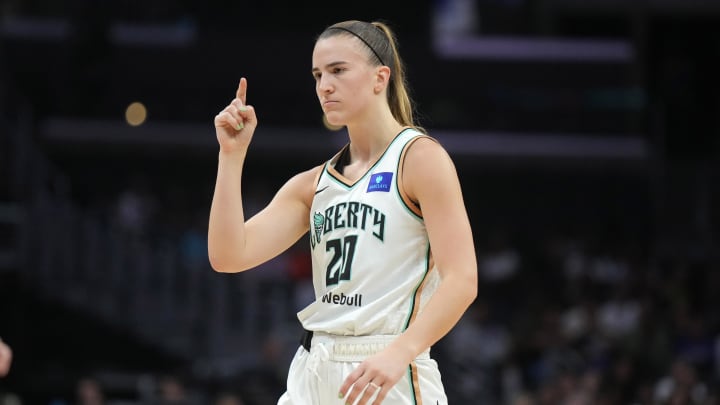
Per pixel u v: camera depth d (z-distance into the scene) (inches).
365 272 419.2
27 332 1847.9
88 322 1898.4
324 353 419.8
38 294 1811.0
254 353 1955.0
